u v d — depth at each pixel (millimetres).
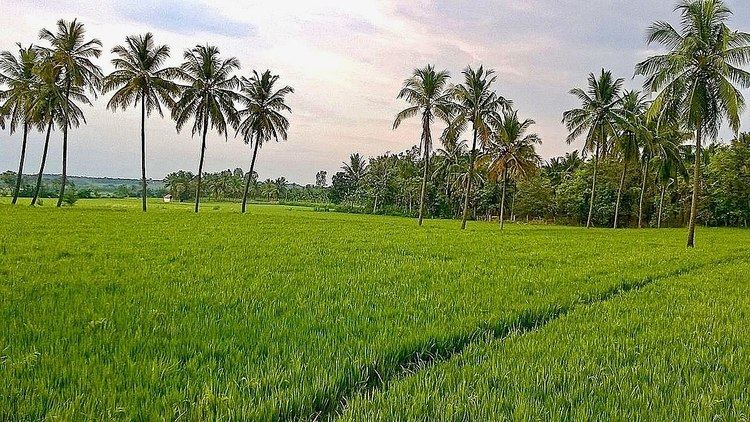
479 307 7730
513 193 77125
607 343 5852
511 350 5422
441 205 87562
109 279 9062
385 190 96875
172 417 3426
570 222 75062
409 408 3658
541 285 10164
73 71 39594
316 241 19250
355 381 4324
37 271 9641
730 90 23547
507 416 3645
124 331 5516
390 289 9086
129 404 3598
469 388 4141
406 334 5773
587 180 70938
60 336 5258
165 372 4266
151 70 42344
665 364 4996
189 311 6793
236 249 15258
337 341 5457
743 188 57625
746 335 6406
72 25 40125
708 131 25875
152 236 18719
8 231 18531
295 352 4953
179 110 45094
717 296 9617
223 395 3738
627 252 19203
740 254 19781
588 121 45531
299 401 3729
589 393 4133
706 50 24531
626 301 8875
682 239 30672
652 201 67500
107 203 76000
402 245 18719
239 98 46938
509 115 42188
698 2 24641
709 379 4594
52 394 3664
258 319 6387
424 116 39344
